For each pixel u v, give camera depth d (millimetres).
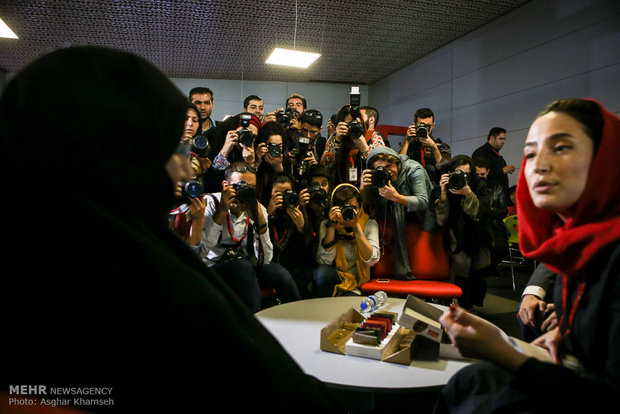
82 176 359
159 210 439
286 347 1277
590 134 671
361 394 1463
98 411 341
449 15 4941
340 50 5938
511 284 4117
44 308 333
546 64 4488
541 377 607
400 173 2793
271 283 2340
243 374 407
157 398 355
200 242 2111
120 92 407
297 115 3756
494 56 5121
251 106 3865
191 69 6414
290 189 2604
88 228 348
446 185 2529
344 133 2895
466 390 819
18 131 349
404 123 6812
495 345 659
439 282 2504
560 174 670
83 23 4746
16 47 5258
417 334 1269
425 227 2631
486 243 2701
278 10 4656
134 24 4820
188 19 4758
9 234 336
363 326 1279
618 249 629
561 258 707
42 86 366
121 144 386
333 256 2539
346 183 2717
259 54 5855
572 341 721
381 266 2662
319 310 1703
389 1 4559
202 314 386
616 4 3828
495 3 4676
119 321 344
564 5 4285
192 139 2596
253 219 2318
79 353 335
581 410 578
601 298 645
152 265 370
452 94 5805
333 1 4492
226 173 2412
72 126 360
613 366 591
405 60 6465
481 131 5363
